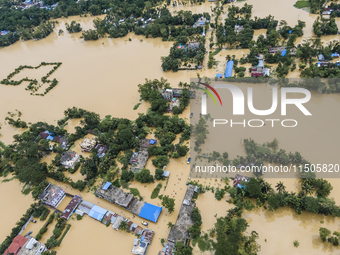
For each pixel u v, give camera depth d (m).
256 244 90.50
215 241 96.94
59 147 144.75
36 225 112.88
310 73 160.50
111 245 101.62
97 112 172.75
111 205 116.06
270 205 102.06
